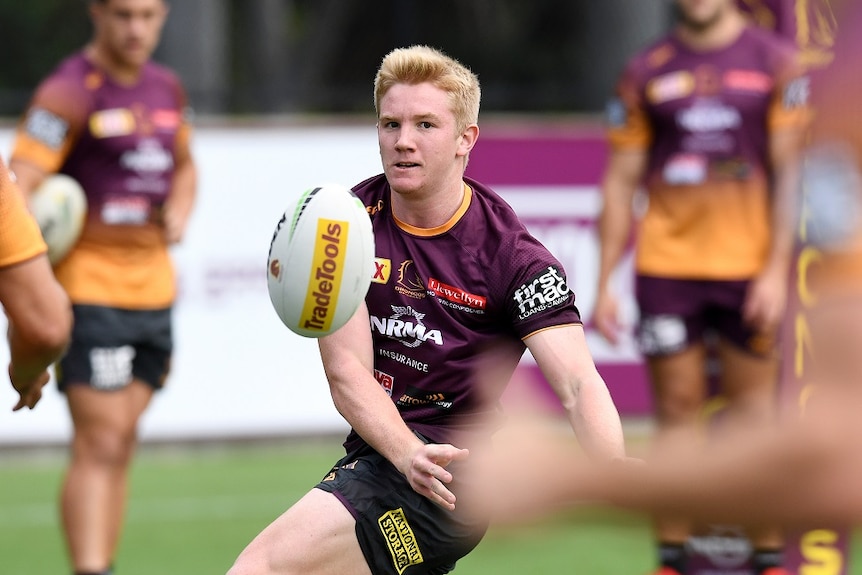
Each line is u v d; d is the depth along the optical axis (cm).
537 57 4947
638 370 3438
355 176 3378
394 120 1180
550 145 3459
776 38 2245
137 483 3000
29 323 991
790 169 2197
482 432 1159
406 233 1234
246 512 2716
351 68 4972
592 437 1127
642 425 3419
